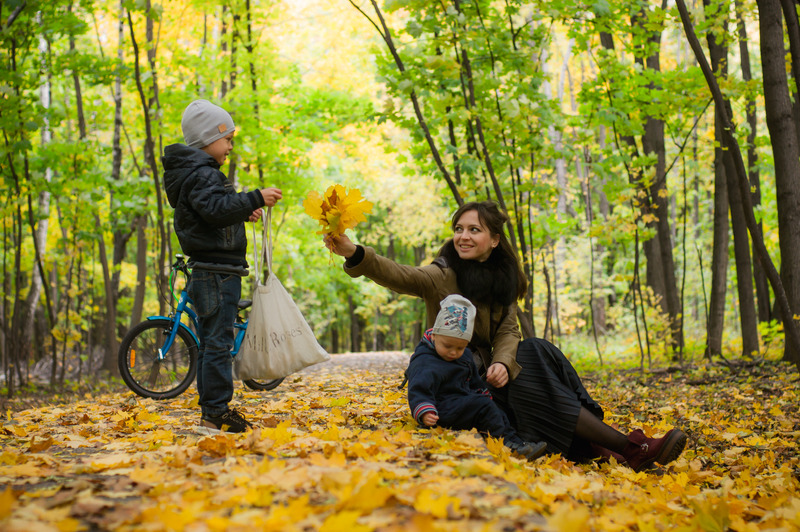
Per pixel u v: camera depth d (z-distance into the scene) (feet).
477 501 6.19
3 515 5.33
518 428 10.76
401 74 22.25
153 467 7.75
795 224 21.91
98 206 33.71
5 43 26.55
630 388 24.11
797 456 13.66
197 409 16.17
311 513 5.77
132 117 42.14
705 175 55.57
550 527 5.49
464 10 22.30
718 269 31.04
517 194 25.58
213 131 11.51
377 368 32.27
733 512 8.48
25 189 27.73
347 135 57.26
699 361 30.40
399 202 79.51
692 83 25.30
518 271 11.39
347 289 91.15
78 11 30.19
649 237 27.04
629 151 28.60
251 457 8.58
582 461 11.21
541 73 24.38
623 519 6.93
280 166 39.42
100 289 53.88
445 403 10.53
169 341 18.44
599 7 24.48
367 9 43.80
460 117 21.84
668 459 10.48
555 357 11.04
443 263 11.30
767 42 20.48
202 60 35.27
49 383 32.96
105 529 5.41
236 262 11.53
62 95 48.65
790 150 21.24
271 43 37.76
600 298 64.18
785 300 15.90
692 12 21.62
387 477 7.14
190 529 5.28
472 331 10.56
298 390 20.48
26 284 56.90
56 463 8.59
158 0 34.01
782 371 24.16
